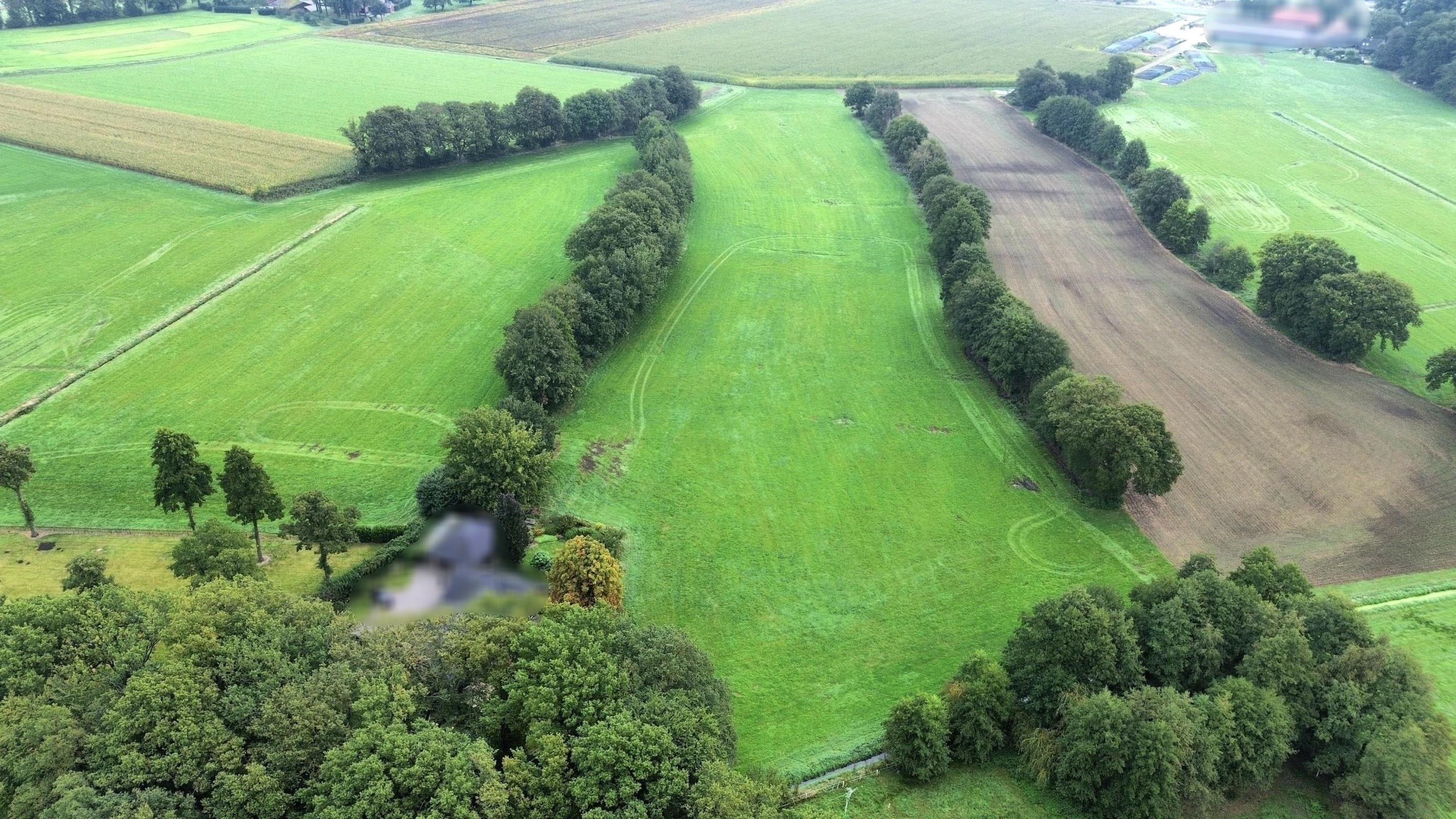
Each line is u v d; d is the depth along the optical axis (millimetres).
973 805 54969
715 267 134750
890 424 98188
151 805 43938
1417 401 101625
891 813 54469
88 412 94000
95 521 78750
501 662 55000
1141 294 127375
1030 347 97562
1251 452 92625
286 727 47812
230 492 69875
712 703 55094
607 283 106875
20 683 50250
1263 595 64688
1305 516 83562
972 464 91812
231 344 108125
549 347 93375
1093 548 79812
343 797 44188
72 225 136875
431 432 93500
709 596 73625
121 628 55688
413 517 80688
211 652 52031
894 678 66062
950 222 129375
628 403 100438
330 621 57906
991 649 68625
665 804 46812
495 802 44875
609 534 77000
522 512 74812
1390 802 51781
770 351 112250
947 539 80938
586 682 51844
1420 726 54219
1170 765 51031
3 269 122750
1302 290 112938
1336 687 56188
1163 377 106250
